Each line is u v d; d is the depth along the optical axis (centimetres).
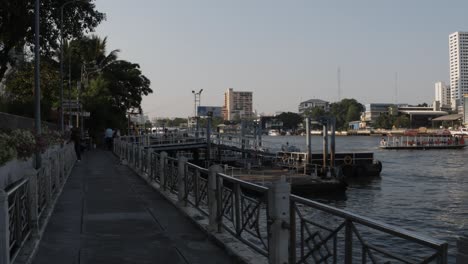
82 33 3238
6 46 2894
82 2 3058
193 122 10256
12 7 2512
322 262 513
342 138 18038
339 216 474
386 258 408
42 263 720
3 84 3884
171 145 4734
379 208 2988
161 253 777
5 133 1326
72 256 759
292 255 586
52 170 1280
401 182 4406
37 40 1661
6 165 1205
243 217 755
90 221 1045
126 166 2627
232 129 8394
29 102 2962
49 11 2994
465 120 17612
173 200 1295
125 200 1363
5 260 546
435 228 2341
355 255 451
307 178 3653
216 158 5150
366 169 4906
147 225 1003
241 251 739
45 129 2127
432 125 19575
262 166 4556
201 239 873
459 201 3219
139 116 9650
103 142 5306
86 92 5603
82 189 1612
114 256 760
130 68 7062
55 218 1077
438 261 341
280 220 600
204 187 1068
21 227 738
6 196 554
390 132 18650
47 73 4056
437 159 7200
